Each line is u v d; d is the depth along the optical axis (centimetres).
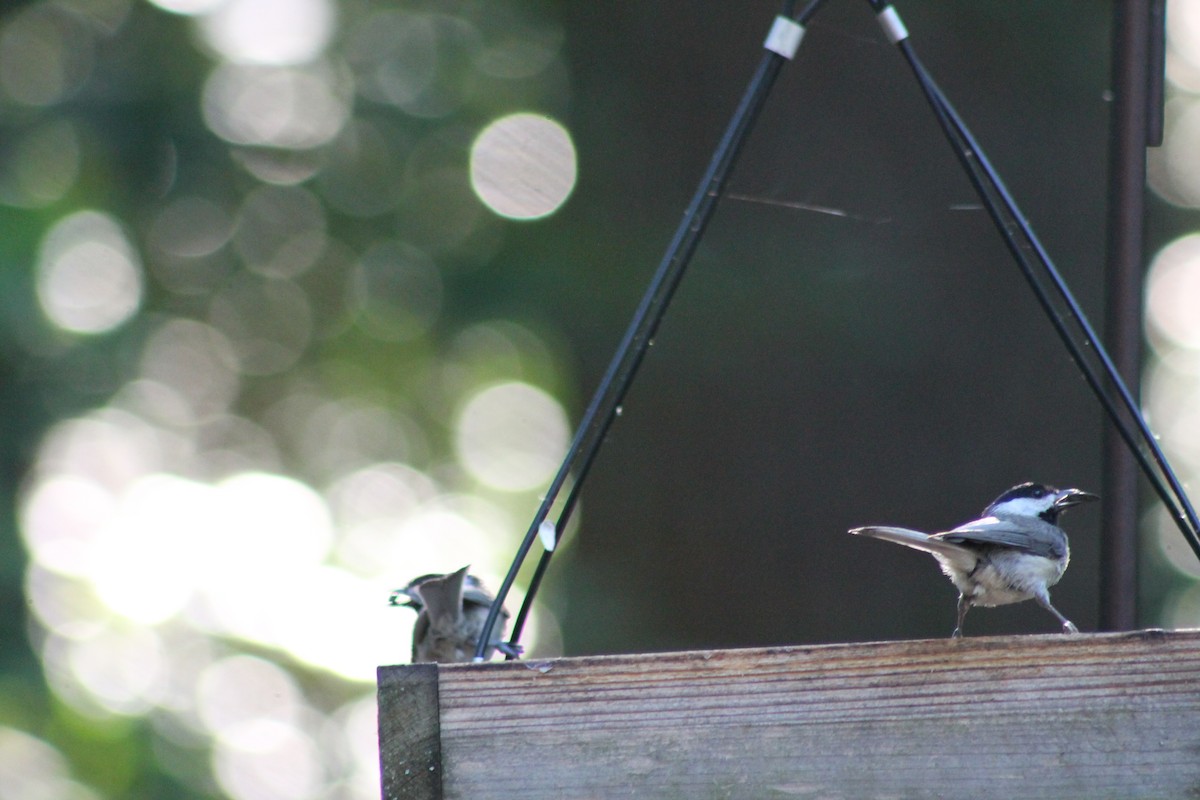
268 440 1647
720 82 1244
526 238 1377
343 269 1545
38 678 1293
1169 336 1972
